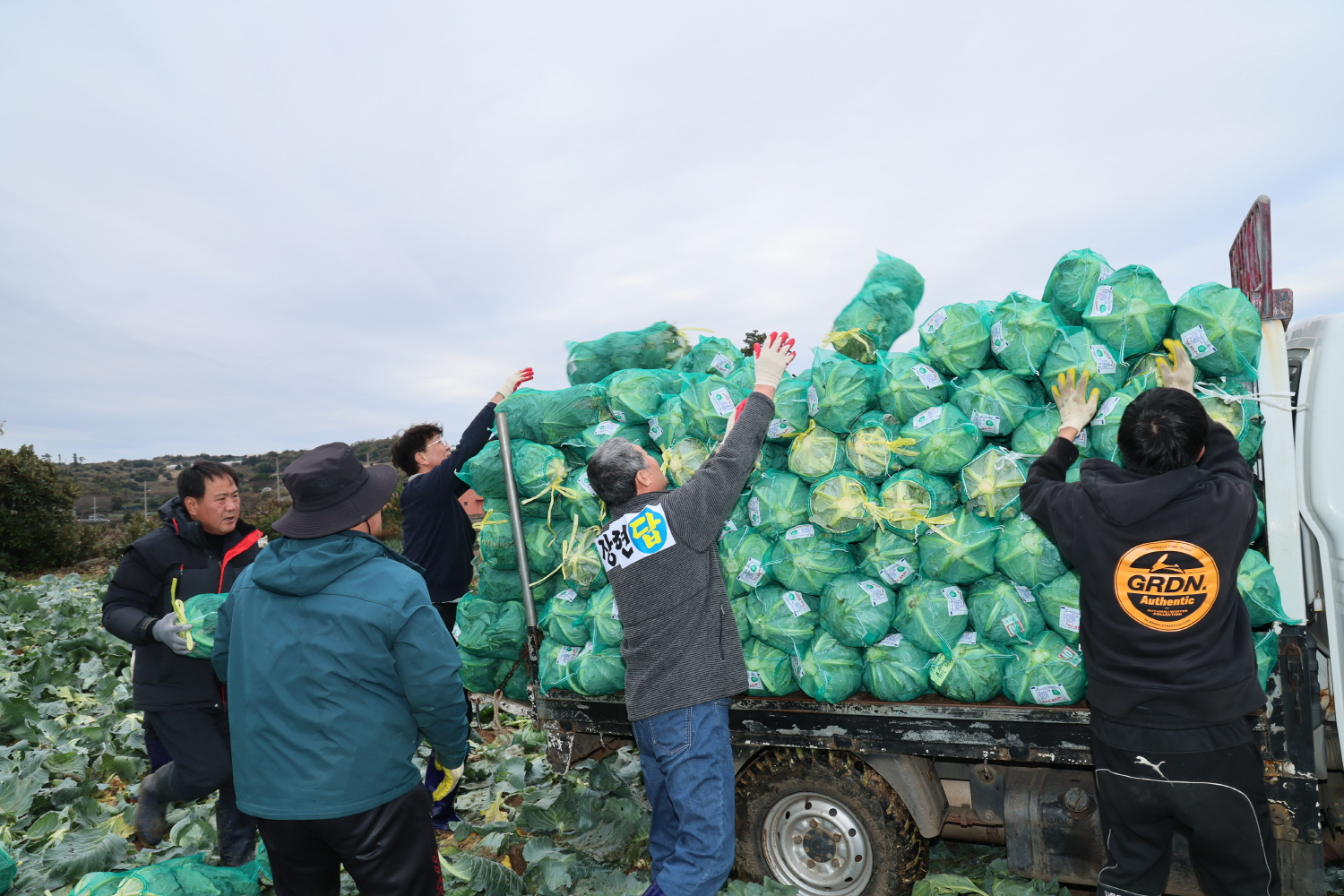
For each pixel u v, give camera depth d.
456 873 3.24
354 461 2.32
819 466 2.75
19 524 22.42
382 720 2.17
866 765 2.80
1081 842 2.62
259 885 3.18
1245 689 2.04
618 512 2.65
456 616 3.85
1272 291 2.31
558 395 3.24
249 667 2.19
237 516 3.48
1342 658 2.29
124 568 3.23
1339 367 2.34
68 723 5.70
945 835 3.11
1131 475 2.15
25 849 3.69
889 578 2.66
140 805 3.25
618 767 4.62
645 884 3.19
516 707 3.48
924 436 2.57
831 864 2.90
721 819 2.45
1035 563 2.46
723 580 2.68
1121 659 2.12
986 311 2.73
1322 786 2.64
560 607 3.14
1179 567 2.05
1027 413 2.56
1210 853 2.14
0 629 8.47
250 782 2.15
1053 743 2.46
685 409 2.95
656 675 2.53
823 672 2.64
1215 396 2.35
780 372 2.66
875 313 3.05
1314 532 2.35
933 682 2.60
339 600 2.16
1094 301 2.49
